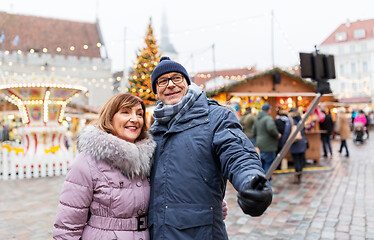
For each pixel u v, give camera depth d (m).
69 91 10.00
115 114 1.98
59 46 31.11
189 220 1.65
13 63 25.80
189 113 1.81
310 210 5.18
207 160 1.70
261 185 1.26
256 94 9.98
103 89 28.81
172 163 1.75
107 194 1.80
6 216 5.29
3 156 9.03
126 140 1.98
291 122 7.32
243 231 4.33
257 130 7.51
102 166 1.82
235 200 6.02
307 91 10.74
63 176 9.44
